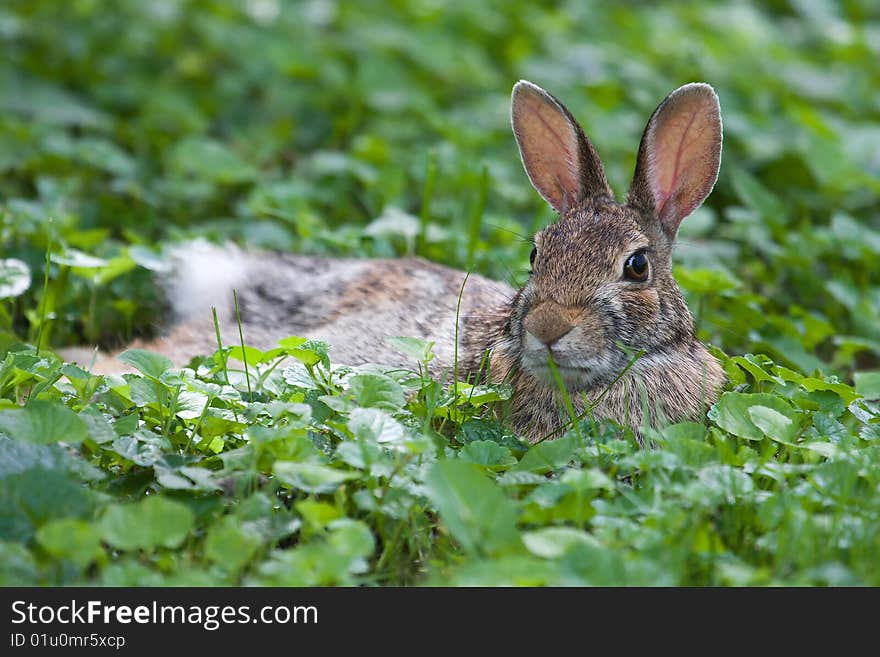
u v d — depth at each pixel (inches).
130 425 330.6
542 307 368.2
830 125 723.4
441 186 617.3
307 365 368.2
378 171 617.3
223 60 796.6
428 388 363.9
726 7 992.9
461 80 775.7
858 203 642.8
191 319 482.6
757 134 695.1
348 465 317.1
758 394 360.5
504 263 510.6
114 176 623.2
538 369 370.0
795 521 290.5
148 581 265.3
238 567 273.6
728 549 301.4
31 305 472.7
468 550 279.0
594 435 339.0
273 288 480.1
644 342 380.5
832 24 962.7
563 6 944.3
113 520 273.1
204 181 616.1
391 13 887.1
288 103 733.3
